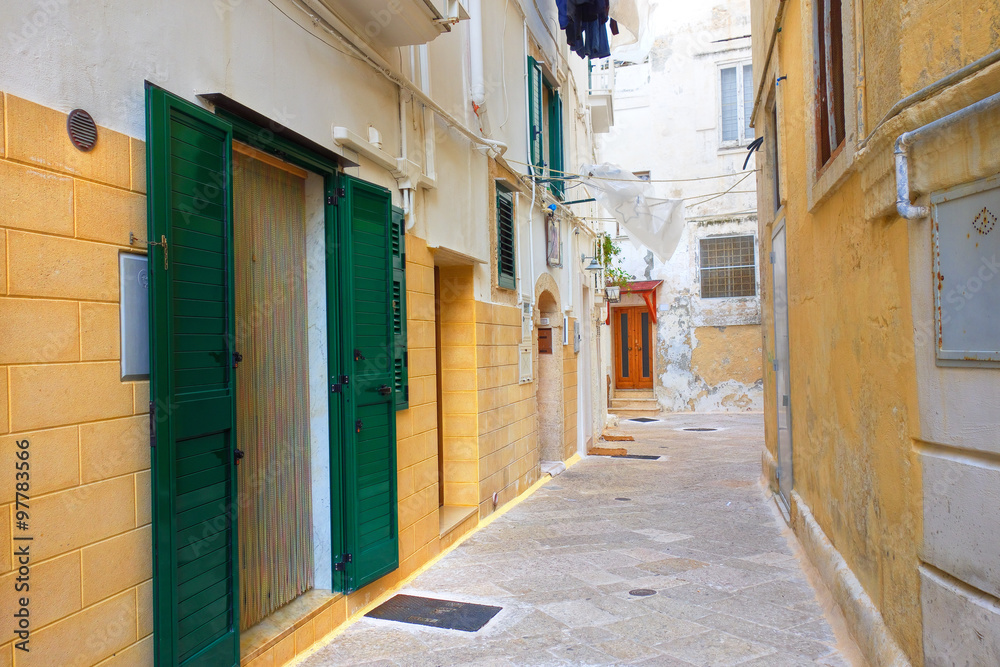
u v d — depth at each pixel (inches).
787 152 226.2
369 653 140.0
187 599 102.1
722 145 658.2
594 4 288.7
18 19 81.7
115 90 95.3
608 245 554.9
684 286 676.7
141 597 97.0
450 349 250.2
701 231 668.7
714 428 557.3
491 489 262.5
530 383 321.4
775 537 227.6
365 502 162.1
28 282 82.1
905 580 109.6
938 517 98.1
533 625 154.2
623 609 163.5
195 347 104.6
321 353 157.8
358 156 166.4
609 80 556.7
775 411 283.0
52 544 84.0
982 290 87.5
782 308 252.4
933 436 99.2
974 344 89.1
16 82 81.4
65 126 87.4
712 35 658.8
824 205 169.6
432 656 138.5
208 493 107.6
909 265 105.4
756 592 174.2
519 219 307.3
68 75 88.0
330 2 151.9
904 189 98.6
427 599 171.9
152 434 96.7
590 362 462.0
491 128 269.4
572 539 228.2
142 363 98.4
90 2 91.5
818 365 182.9
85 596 88.2
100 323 91.8
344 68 159.9
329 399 157.2
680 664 133.7
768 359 309.4
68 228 87.5
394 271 181.6
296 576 151.6
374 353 167.5
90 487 89.4
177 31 107.4
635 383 720.3
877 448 124.9
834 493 165.0
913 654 105.9
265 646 126.6
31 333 82.4
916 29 98.0
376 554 165.8
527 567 197.8
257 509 137.6
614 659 136.3
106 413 92.4
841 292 152.4
